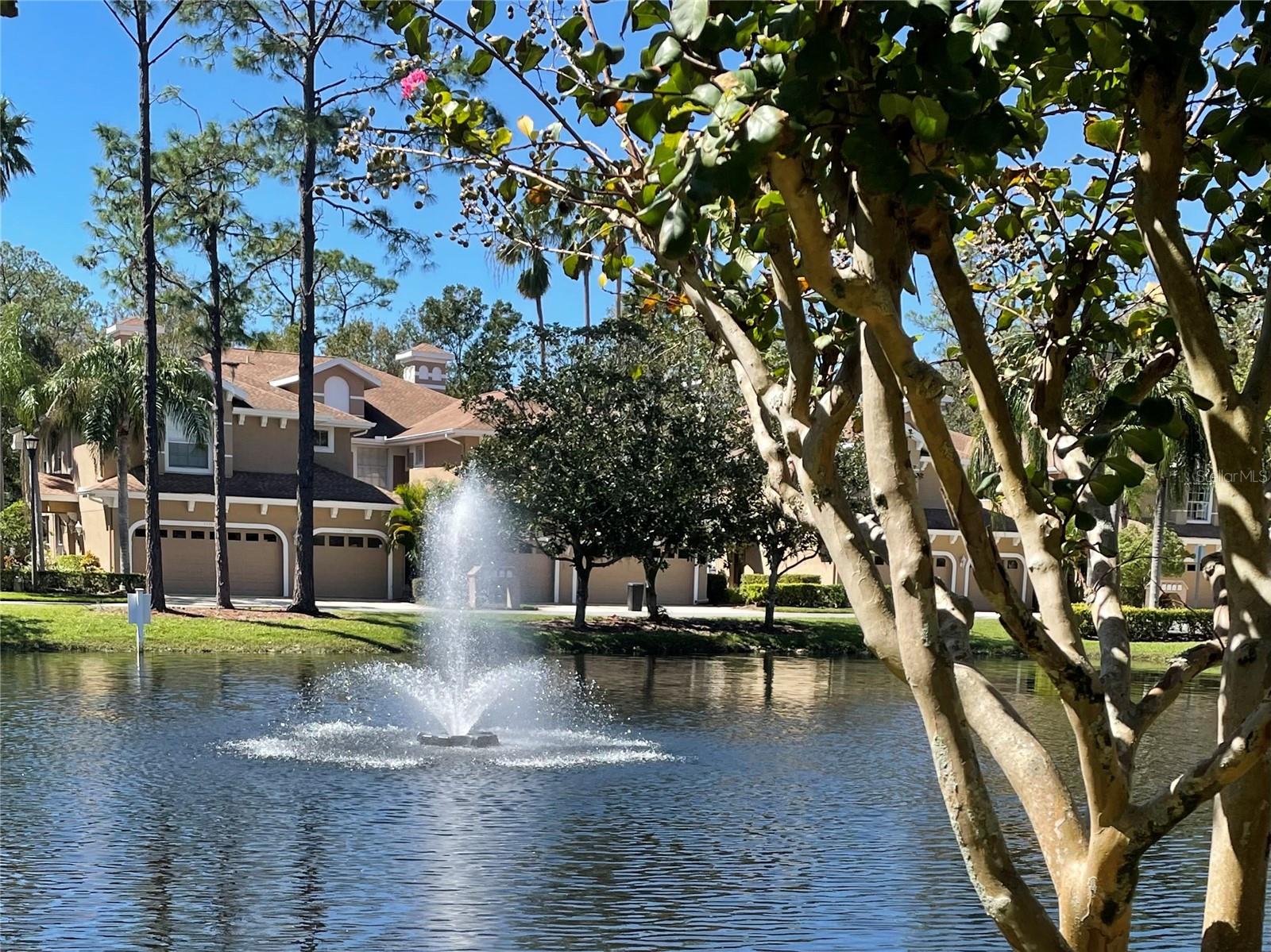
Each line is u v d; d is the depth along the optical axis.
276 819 12.68
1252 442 3.15
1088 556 3.76
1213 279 4.43
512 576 43.78
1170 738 20.69
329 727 18.89
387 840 11.91
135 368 39.19
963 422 32.44
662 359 33.91
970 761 2.74
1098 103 4.18
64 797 13.50
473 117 4.08
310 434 34.84
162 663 27.08
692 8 2.58
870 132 2.65
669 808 13.66
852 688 26.17
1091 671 2.95
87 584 39.19
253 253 34.88
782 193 2.63
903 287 2.85
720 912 9.70
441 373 61.25
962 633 3.30
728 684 26.83
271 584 43.31
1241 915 3.15
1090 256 4.75
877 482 2.80
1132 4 3.21
